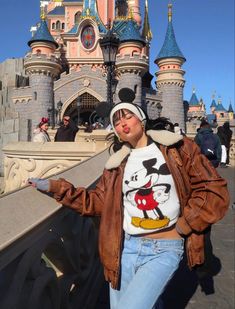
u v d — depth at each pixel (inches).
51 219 89.7
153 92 2042.3
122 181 93.0
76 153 346.0
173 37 2113.7
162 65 2065.7
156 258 89.4
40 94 1932.8
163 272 87.4
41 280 84.0
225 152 631.2
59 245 102.7
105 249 92.2
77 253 120.5
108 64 503.8
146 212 90.4
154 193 89.8
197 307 148.1
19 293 74.0
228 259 201.9
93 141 366.6
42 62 1916.8
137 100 1891.0
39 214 85.8
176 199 90.6
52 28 3085.6
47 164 356.8
